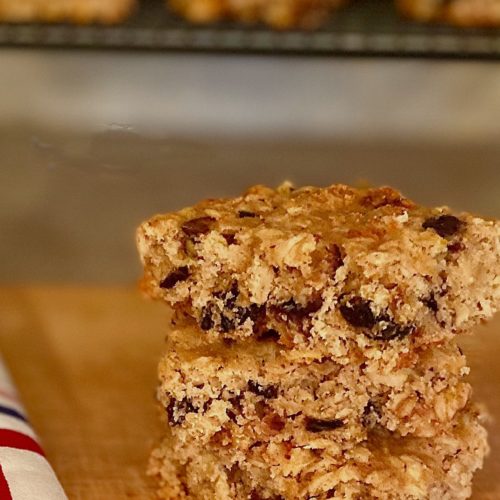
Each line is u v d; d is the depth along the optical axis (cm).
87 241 51
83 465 39
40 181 53
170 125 58
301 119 58
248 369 36
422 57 53
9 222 52
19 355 44
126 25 53
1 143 56
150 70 59
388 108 59
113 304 46
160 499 38
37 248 51
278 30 52
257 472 37
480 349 40
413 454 37
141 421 41
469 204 53
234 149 56
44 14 53
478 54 52
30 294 46
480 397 40
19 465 37
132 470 39
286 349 36
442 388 37
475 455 37
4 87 57
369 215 37
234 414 37
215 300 36
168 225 36
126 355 44
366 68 58
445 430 37
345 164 56
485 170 55
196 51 54
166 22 53
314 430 37
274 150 56
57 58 58
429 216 36
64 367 43
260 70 59
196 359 36
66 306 46
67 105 58
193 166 52
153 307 46
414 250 35
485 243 36
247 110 59
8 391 40
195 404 37
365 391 37
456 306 36
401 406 37
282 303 36
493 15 52
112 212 52
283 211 37
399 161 56
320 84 59
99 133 54
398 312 35
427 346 36
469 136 57
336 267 35
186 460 38
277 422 37
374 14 54
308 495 37
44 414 41
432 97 58
